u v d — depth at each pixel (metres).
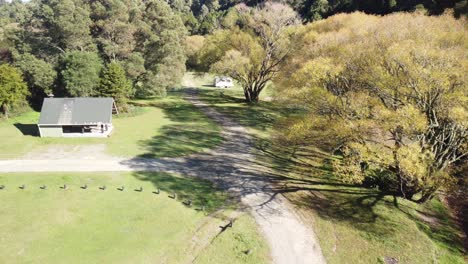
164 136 38.03
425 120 18.56
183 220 21.61
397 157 19.09
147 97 59.91
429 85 18.86
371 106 21.41
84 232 19.84
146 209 22.61
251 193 25.50
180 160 31.36
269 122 44.81
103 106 38.62
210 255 18.45
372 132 21.61
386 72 21.55
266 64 52.91
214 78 78.56
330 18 42.22
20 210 21.88
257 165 30.84
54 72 46.22
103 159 30.94
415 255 19.22
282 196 25.17
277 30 51.03
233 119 46.31
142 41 54.34
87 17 49.41
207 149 34.50
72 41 48.81
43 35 49.38
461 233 21.70
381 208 23.64
